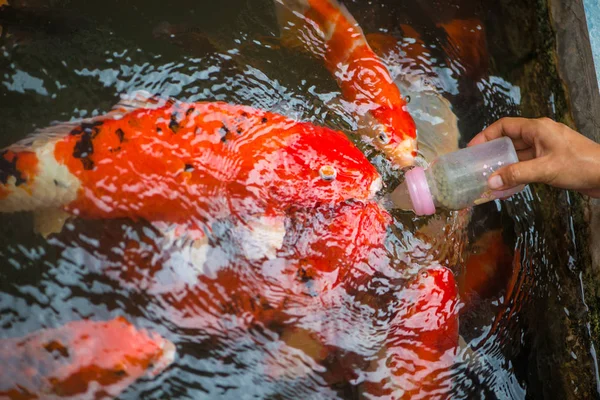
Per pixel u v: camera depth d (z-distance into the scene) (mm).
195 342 1351
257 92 1508
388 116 1502
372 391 1366
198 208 1406
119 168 1395
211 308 1367
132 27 1516
